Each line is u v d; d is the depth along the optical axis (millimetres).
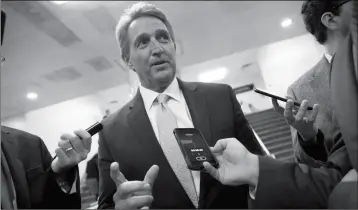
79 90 5980
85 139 890
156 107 1320
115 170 827
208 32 6883
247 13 6488
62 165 910
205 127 1175
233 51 7344
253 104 6254
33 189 929
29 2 4754
